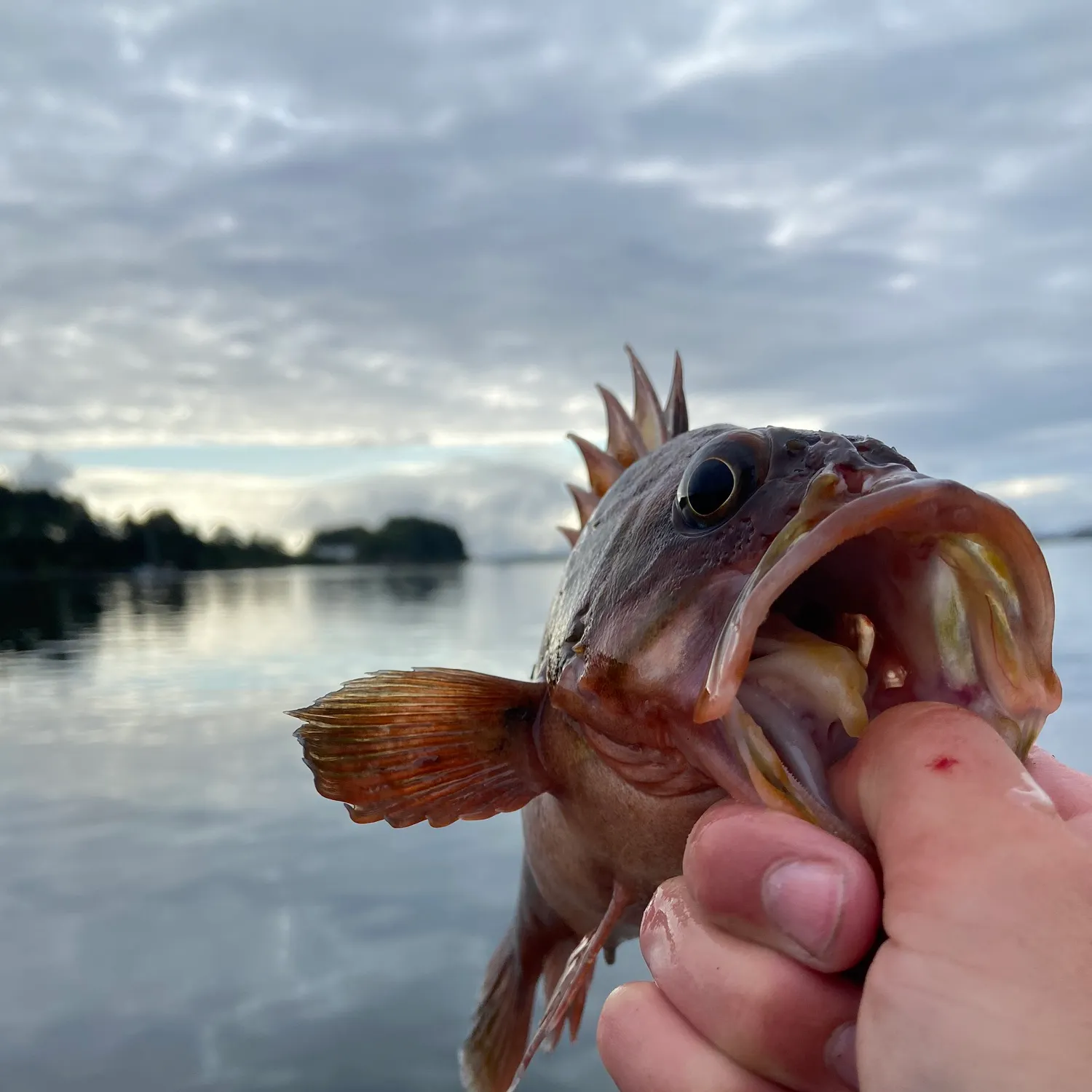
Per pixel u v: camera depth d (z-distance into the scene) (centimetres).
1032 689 14
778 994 14
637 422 33
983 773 12
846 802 13
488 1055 29
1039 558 13
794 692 15
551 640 21
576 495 32
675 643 16
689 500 17
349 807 21
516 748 21
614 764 18
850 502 14
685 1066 15
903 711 13
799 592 16
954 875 11
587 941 20
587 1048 34
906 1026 11
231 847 52
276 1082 30
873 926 13
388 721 22
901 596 15
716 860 14
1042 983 11
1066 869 11
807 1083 14
